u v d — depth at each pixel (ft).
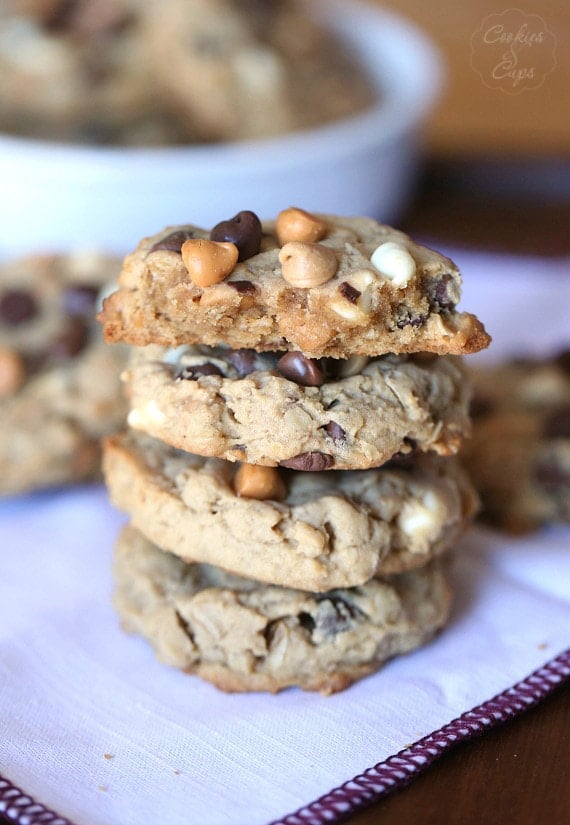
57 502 1.38
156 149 1.82
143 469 1.16
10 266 1.46
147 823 1.01
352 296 1.06
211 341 1.10
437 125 2.34
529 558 1.28
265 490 1.12
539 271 1.72
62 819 1.00
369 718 1.10
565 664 1.13
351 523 1.12
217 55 1.83
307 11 2.02
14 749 1.07
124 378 1.16
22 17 1.88
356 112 1.90
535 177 2.00
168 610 1.16
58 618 1.21
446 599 1.18
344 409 1.09
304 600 1.14
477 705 1.11
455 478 1.20
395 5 2.83
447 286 1.09
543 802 1.03
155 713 1.11
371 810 1.02
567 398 1.41
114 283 1.42
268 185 1.68
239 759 1.07
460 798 1.03
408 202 1.94
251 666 1.13
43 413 1.36
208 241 1.07
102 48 1.88
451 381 1.15
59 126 1.83
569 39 2.64
